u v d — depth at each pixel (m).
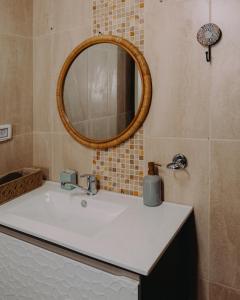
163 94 1.25
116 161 1.41
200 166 1.21
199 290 1.27
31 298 1.08
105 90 1.38
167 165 1.22
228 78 1.11
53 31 1.54
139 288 0.82
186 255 1.23
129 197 1.37
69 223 1.34
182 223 1.09
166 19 1.21
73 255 0.97
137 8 1.27
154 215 1.16
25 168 1.63
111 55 1.35
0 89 1.48
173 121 1.24
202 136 1.19
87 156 1.50
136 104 1.29
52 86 1.58
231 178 1.15
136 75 1.28
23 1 1.56
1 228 1.18
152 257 0.86
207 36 1.11
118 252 0.88
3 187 1.33
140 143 1.33
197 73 1.17
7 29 1.49
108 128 1.38
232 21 1.09
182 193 1.26
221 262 1.20
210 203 1.20
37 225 1.09
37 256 1.04
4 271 1.15
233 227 1.16
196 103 1.19
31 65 1.63
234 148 1.13
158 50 1.24
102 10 1.37
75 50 1.44
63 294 0.98
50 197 1.47
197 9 1.15
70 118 1.51
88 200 1.36
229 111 1.13
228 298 1.20
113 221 1.10
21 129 1.61
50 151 1.63
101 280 0.88
